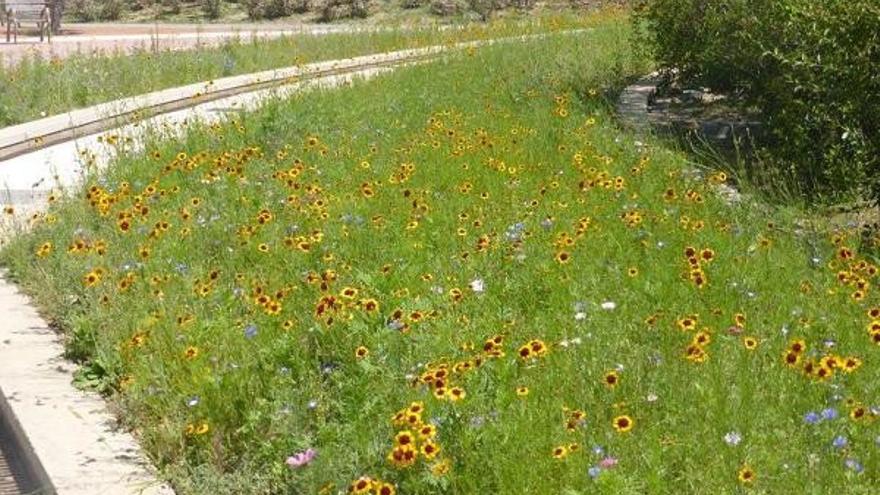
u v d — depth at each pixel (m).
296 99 8.79
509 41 13.28
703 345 3.22
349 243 4.66
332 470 2.77
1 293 4.57
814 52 6.20
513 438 2.80
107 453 3.09
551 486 2.64
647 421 2.96
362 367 3.24
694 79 9.03
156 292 4.08
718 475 2.66
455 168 6.11
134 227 5.05
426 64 11.34
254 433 3.07
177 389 3.35
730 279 4.16
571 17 17.95
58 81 11.06
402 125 7.59
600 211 5.18
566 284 4.11
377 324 3.58
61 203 5.79
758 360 3.33
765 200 5.56
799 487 2.63
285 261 4.43
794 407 3.07
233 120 7.84
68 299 4.26
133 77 11.91
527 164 6.25
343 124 7.73
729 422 2.91
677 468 2.75
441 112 8.05
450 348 3.42
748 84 7.52
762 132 7.73
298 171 5.73
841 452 2.80
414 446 2.62
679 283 4.14
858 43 5.75
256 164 6.46
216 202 5.51
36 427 3.25
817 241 4.80
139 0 25.48
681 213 5.21
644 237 4.71
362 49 14.89
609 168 6.16
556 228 4.88
